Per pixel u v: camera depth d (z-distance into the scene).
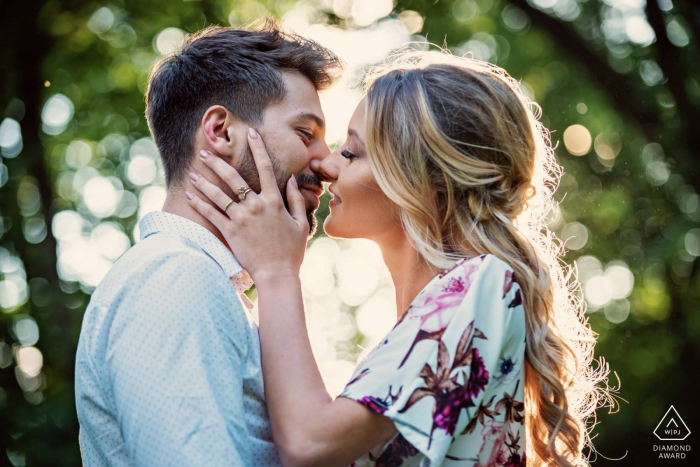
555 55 8.79
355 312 10.84
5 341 7.93
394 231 2.03
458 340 1.56
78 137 9.09
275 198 1.95
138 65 8.85
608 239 9.04
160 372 1.53
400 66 2.08
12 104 7.96
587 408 2.26
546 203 2.29
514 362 1.67
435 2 9.02
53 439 7.16
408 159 1.89
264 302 1.81
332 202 2.11
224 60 2.08
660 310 8.74
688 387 8.05
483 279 1.64
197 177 1.99
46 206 7.87
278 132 2.07
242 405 1.62
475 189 1.88
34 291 7.91
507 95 1.96
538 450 1.95
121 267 1.73
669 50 6.83
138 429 1.50
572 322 2.19
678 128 7.21
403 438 1.58
